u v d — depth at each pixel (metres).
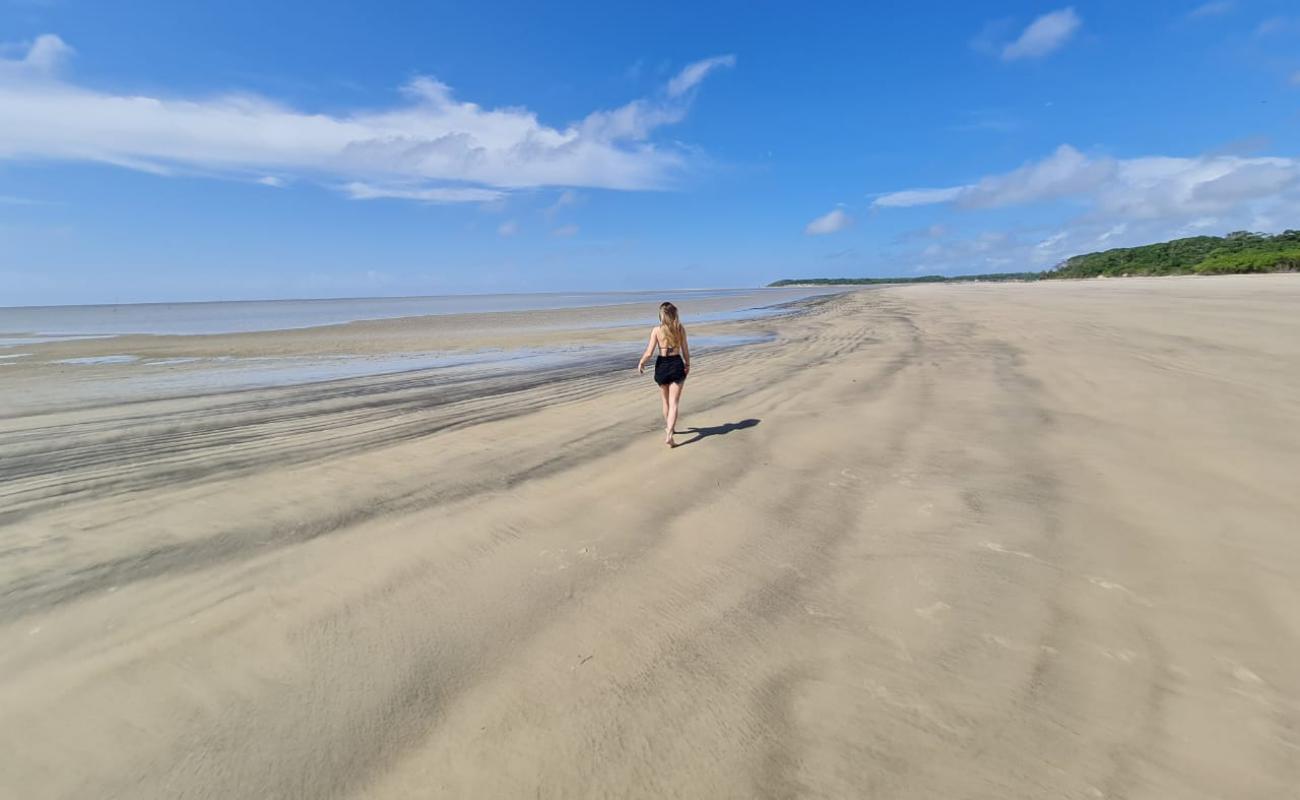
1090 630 2.89
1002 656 2.73
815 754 2.21
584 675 2.70
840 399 8.66
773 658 2.79
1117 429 6.20
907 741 2.25
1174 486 4.57
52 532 4.52
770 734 2.31
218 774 2.18
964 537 3.97
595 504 4.89
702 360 14.41
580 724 2.39
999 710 2.39
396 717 2.45
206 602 3.43
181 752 2.28
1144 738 2.22
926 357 12.47
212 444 7.20
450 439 7.26
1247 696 2.40
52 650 2.99
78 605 3.43
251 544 4.24
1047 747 2.20
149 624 3.21
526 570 3.75
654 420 7.99
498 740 2.31
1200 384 7.87
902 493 4.84
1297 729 2.23
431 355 17.52
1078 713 2.36
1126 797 1.98
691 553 3.93
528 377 12.63
